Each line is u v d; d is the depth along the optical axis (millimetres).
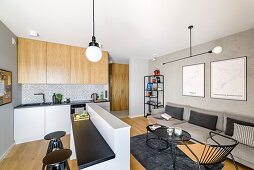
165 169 1787
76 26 2125
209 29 2219
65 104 3021
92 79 3516
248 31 2201
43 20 1929
